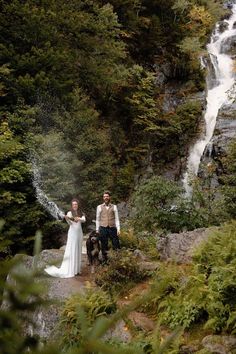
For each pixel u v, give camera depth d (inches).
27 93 661.3
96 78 808.3
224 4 1407.5
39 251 46.2
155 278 311.1
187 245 363.9
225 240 299.0
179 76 1065.5
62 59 693.9
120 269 335.3
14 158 572.1
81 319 41.3
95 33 804.0
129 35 941.8
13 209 545.0
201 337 233.0
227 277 242.4
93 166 665.6
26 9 670.5
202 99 1006.4
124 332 223.5
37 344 41.0
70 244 356.2
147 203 490.0
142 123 907.4
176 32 1120.8
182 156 929.5
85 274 366.9
